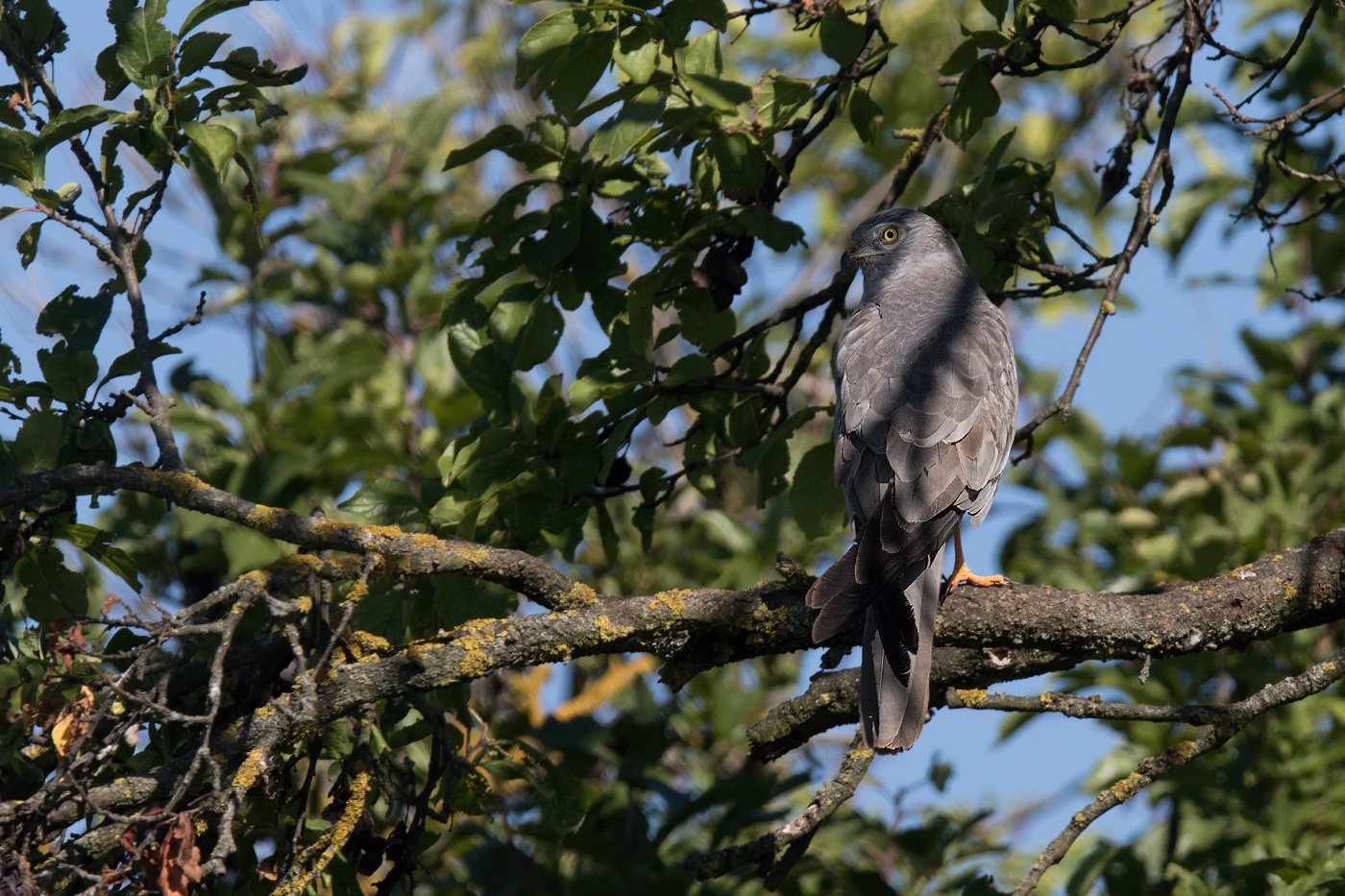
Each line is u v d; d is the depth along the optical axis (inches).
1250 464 470.9
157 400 305.7
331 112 548.7
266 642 297.3
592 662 502.6
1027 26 342.6
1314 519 448.8
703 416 369.4
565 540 347.6
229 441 434.0
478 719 366.6
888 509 313.7
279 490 437.1
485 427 360.8
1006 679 314.2
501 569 288.7
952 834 418.9
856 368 358.3
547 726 403.5
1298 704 420.2
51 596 308.7
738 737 462.0
